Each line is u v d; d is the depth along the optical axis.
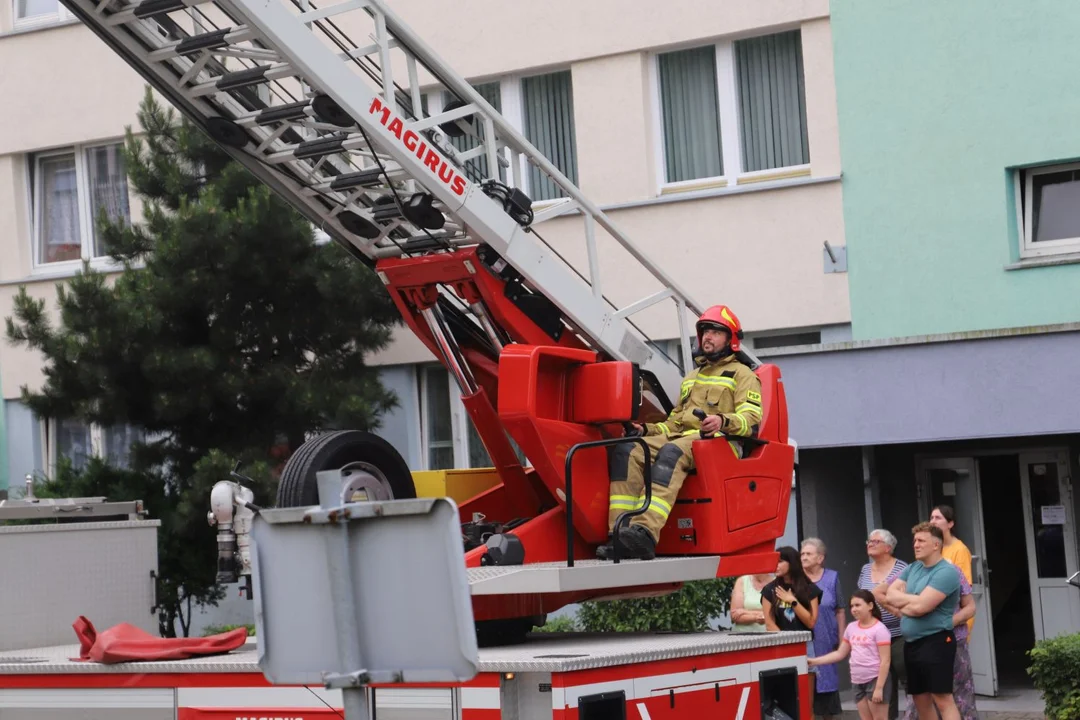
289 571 5.12
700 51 21.80
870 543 15.21
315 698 8.62
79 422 18.52
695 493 10.34
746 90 21.47
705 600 17.75
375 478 10.92
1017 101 19.06
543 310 11.05
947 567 13.40
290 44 9.86
